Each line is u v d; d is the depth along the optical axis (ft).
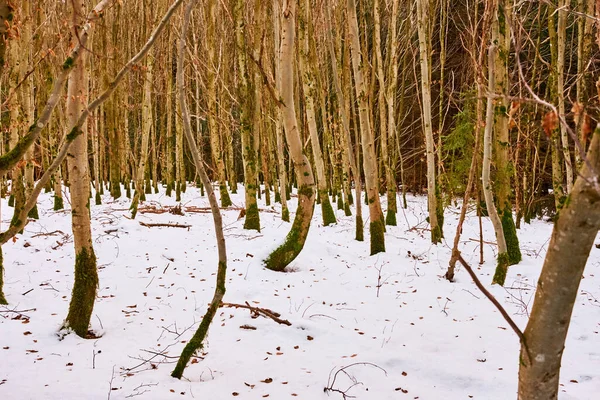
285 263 25.71
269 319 18.40
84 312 16.52
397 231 40.09
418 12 32.71
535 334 6.26
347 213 48.34
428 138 33.27
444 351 16.11
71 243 29.63
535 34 48.37
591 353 15.85
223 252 13.67
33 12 31.24
